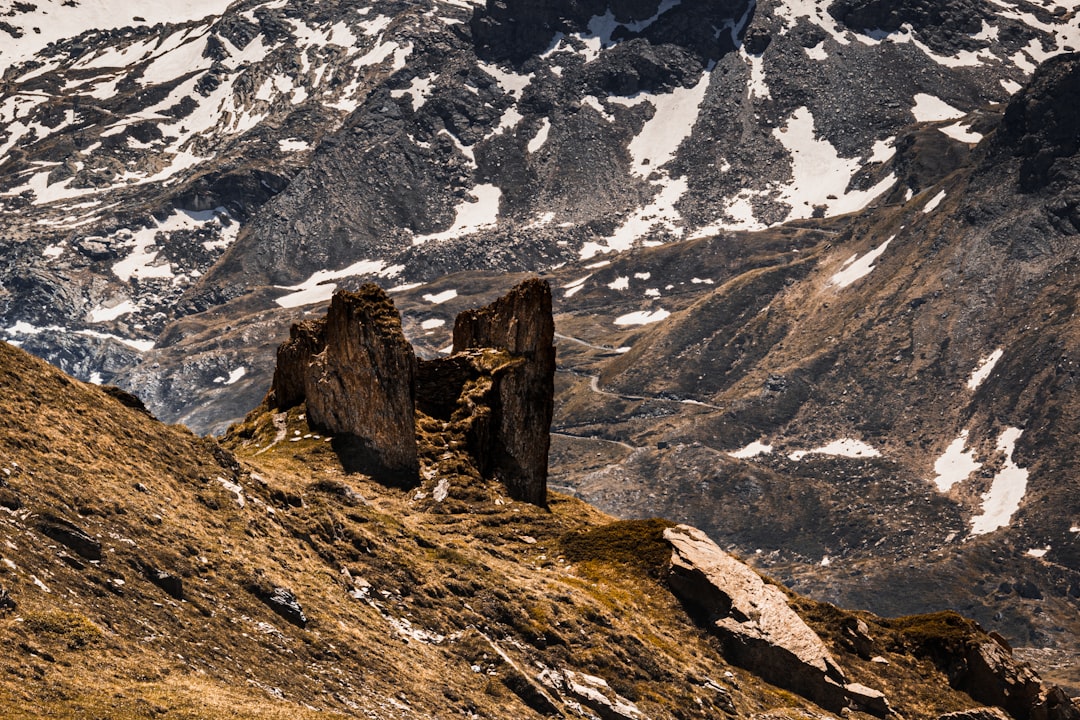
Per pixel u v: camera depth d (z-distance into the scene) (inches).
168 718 3732.8
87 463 5295.3
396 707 4830.2
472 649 5728.3
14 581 4106.8
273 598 5073.8
